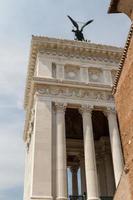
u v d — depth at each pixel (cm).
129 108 2392
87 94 6078
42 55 6397
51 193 4850
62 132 5522
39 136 5353
